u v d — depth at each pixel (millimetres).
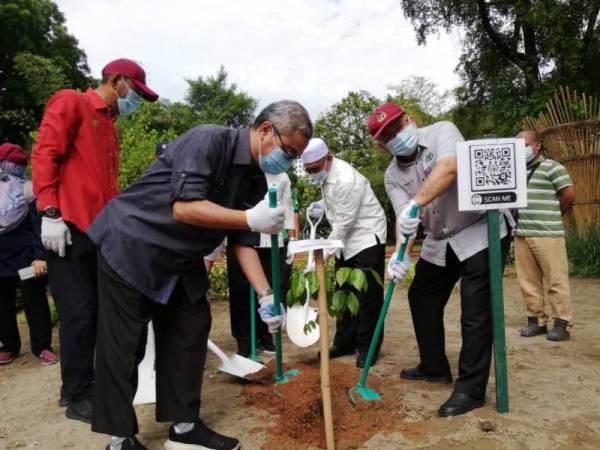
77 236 3074
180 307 2582
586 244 8359
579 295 6742
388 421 2844
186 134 2441
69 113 3059
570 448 2514
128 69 3258
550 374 3609
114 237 2398
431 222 3225
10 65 22438
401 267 2943
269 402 3188
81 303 3107
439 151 3004
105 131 3277
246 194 2592
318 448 2592
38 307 4488
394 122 3086
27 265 4535
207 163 2312
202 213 2244
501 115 14906
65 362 3131
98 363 2471
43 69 17328
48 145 3014
